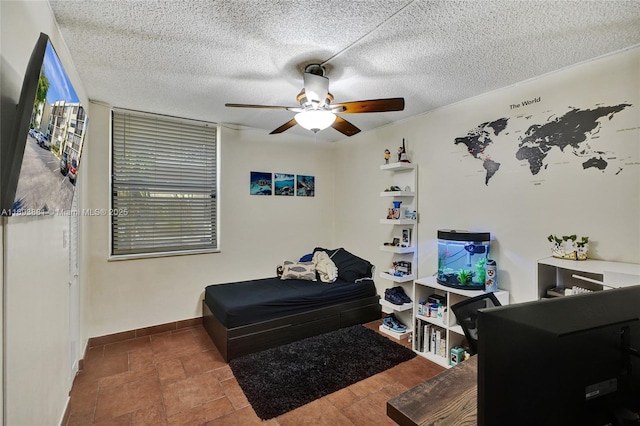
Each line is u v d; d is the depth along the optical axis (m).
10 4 1.01
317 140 4.41
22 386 1.11
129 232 3.12
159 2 1.48
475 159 2.70
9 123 0.99
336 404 2.01
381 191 3.72
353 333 3.15
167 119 3.29
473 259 2.51
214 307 2.94
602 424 0.65
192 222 3.48
